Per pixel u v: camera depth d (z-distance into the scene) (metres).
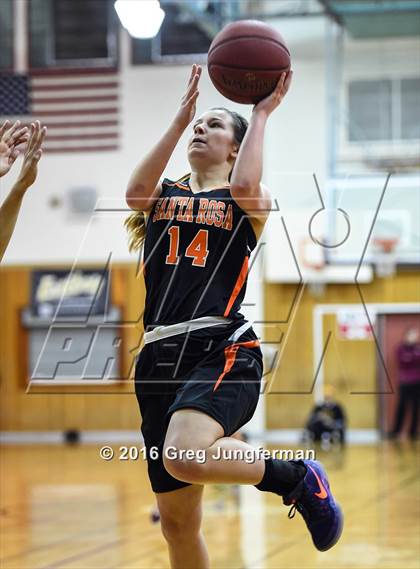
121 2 10.34
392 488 9.18
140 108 16.95
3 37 17.22
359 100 16.16
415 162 15.88
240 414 3.07
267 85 3.32
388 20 15.01
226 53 3.31
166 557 5.67
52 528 6.97
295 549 5.94
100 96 17.02
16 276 17.22
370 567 5.29
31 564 5.47
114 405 17.27
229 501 8.59
